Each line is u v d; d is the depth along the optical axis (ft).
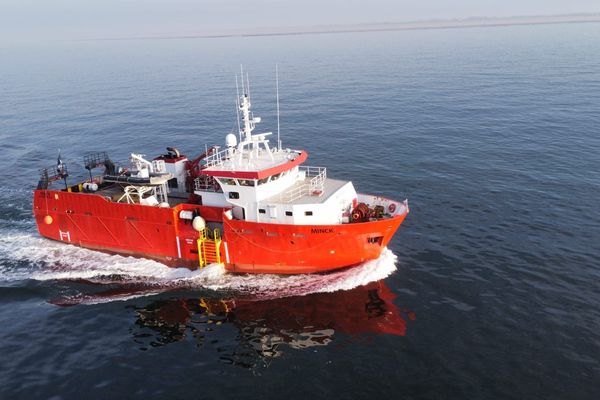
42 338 71.46
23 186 140.26
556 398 56.65
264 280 87.20
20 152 178.60
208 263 90.53
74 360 66.49
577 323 70.13
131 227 94.99
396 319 73.26
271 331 71.82
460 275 84.64
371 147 168.55
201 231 89.15
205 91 306.55
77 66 538.88
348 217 90.02
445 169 142.00
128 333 72.49
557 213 108.37
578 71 340.18
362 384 60.03
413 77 340.80
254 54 642.22
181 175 103.60
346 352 66.23
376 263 88.33
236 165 88.48
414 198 120.47
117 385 61.46
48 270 93.20
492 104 235.20
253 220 87.81
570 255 89.45
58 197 100.42
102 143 187.73
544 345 65.67
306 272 88.33
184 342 69.92
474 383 59.31
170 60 583.99
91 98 295.07
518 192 121.60
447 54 516.73
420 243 96.73
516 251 91.81
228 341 69.82
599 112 208.64
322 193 89.15
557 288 79.15
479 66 391.45
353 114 223.30
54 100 292.61
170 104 263.29
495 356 63.93
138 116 233.55
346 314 75.31
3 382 62.18
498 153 156.35
